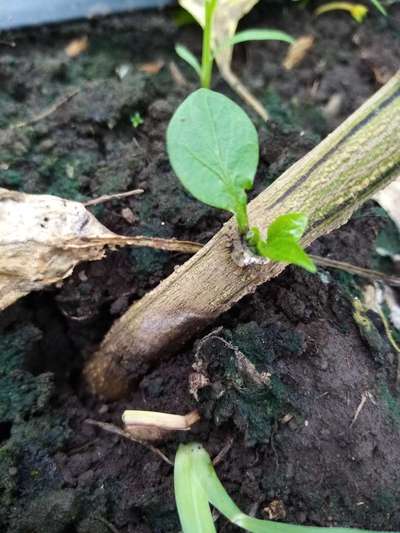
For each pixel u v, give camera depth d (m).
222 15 0.17
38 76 0.17
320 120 0.17
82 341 0.15
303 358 0.12
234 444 0.12
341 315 0.13
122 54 0.18
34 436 0.13
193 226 0.14
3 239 0.12
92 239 0.12
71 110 0.16
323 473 0.11
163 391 0.13
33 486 0.12
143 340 0.12
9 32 0.17
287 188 0.09
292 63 0.19
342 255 0.15
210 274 0.10
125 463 0.13
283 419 0.12
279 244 0.08
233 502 0.11
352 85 0.18
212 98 0.08
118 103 0.16
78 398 0.14
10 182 0.15
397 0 0.20
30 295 0.14
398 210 0.15
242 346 0.12
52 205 0.12
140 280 0.14
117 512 0.12
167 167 0.15
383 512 0.11
